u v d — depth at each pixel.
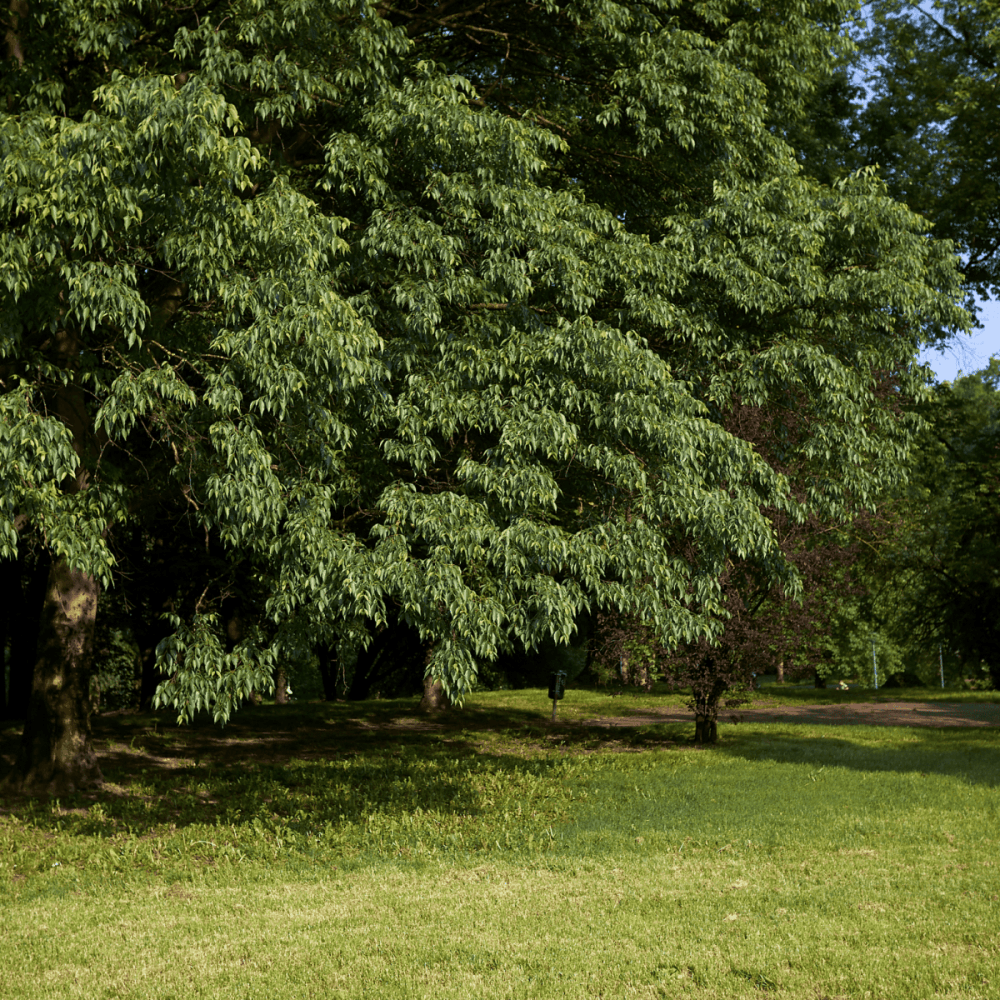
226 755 16.62
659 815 11.16
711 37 13.09
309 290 8.48
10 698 21.80
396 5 13.40
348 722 22.09
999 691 32.78
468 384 9.62
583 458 9.48
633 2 12.28
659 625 9.84
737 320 11.27
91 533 8.81
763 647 17.17
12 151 7.59
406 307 10.08
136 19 10.99
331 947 6.57
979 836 9.80
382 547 9.11
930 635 32.88
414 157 10.16
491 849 9.73
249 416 8.54
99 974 6.11
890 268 11.06
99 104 10.59
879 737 19.70
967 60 24.59
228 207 8.35
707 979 5.82
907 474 11.97
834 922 6.90
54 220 7.37
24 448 7.73
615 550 9.52
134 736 17.69
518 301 9.84
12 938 6.89
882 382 14.17
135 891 8.24
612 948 6.43
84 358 8.92
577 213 10.52
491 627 8.99
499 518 9.70
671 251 10.67
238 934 6.93
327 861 9.30
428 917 7.26
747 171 11.99
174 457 10.16
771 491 10.43
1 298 7.84
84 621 12.88
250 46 10.53
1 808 11.54
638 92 11.54
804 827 10.34
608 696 30.14
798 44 13.01
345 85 10.45
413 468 9.76
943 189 23.73
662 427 9.27
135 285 8.50
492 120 9.98
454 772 14.88
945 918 6.97
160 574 19.98
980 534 30.17
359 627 10.62
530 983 5.76
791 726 21.97
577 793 12.79
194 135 7.78
